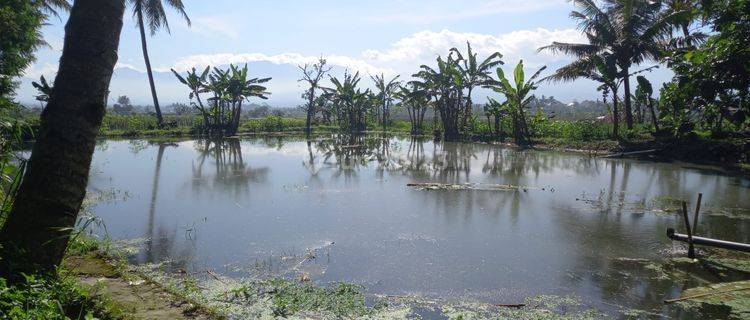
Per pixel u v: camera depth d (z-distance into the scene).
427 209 10.33
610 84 22.94
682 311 5.29
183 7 31.48
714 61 9.87
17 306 3.25
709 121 11.17
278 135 35.47
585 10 23.20
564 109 71.12
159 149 23.77
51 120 4.02
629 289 5.95
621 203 10.99
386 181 14.11
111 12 4.11
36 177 3.99
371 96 41.09
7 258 3.86
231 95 33.34
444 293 5.79
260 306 5.20
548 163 18.67
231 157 20.38
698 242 6.94
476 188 12.91
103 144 26.30
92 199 11.12
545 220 9.39
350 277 6.27
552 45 24.28
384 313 5.17
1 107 9.92
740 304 5.38
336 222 9.14
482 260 7.00
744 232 8.54
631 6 21.59
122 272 5.36
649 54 22.45
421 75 30.75
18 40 13.85
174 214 9.71
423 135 35.41
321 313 5.10
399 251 7.39
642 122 30.03
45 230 3.97
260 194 11.98
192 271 6.38
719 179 14.59
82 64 4.02
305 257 7.04
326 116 49.19
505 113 28.88
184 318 4.14
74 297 3.94
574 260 7.02
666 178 14.81
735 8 9.69
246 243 7.73
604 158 20.28
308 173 15.67
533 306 5.44
